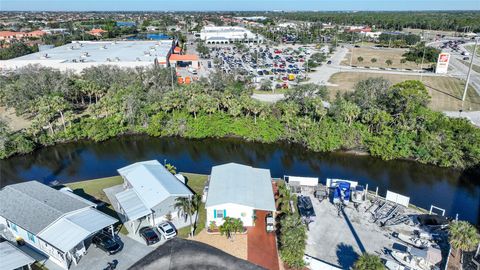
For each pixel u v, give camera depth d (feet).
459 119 222.69
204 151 234.17
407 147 213.46
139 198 136.46
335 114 238.07
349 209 145.07
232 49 651.25
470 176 196.85
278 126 243.40
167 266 54.08
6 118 266.57
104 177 193.57
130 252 117.29
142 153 230.07
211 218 130.82
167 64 434.71
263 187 144.15
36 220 117.80
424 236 124.88
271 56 558.15
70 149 235.20
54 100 241.14
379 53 619.67
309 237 126.41
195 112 258.57
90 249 118.42
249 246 121.70
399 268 107.96
